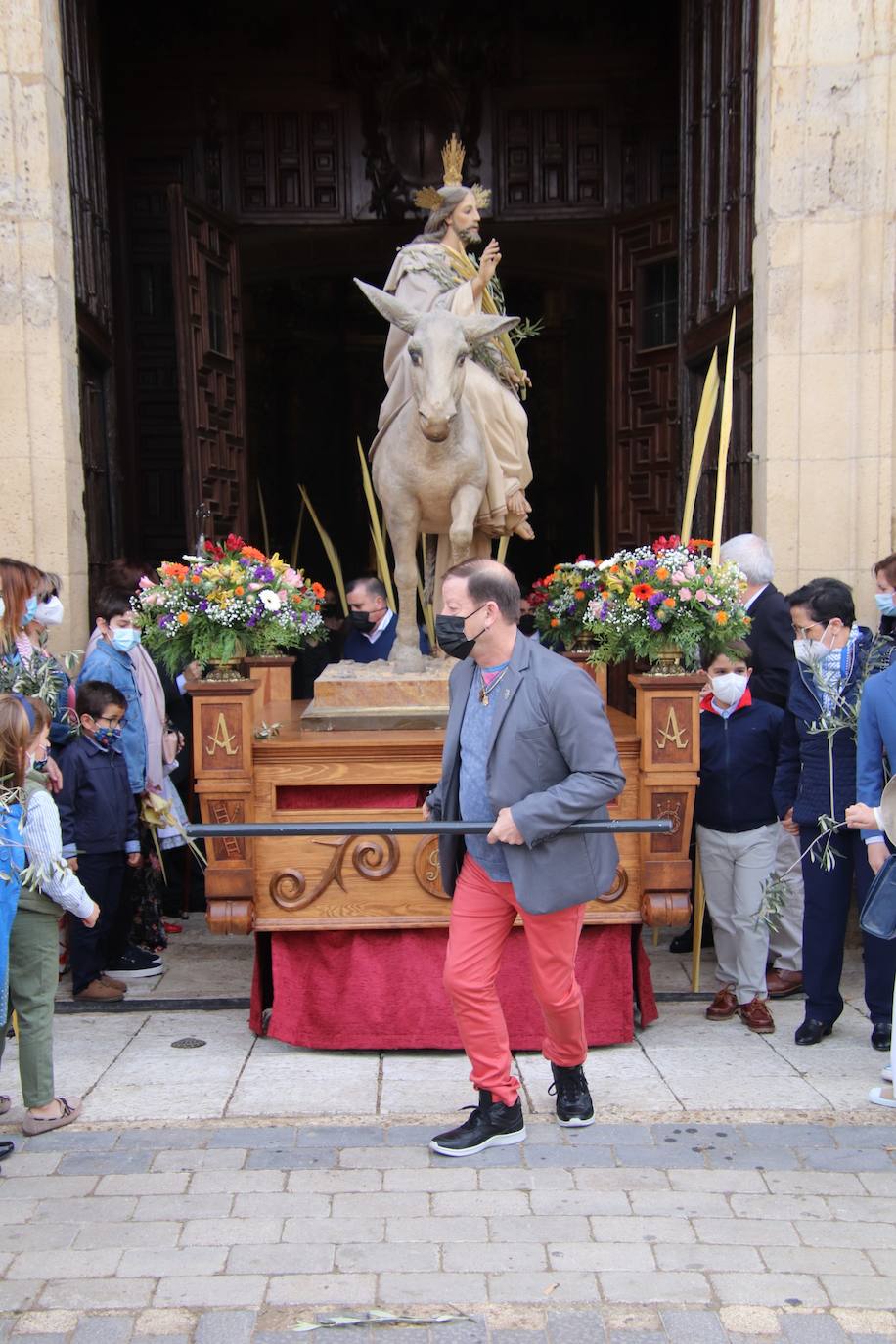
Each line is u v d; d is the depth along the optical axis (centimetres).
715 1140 338
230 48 869
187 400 741
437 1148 327
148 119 871
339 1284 268
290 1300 263
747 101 580
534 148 888
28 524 543
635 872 406
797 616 421
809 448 545
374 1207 301
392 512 433
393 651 452
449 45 869
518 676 315
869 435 541
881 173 530
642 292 824
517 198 893
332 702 430
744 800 423
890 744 369
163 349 887
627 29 878
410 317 403
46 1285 269
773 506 548
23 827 332
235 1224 294
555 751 314
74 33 620
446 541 467
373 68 868
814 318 541
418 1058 404
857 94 532
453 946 329
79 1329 253
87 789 453
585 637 508
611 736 311
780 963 477
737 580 411
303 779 398
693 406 705
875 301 536
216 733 392
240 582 411
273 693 538
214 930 400
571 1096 348
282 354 1351
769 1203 303
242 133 880
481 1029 328
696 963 464
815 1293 264
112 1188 312
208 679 407
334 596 871
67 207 560
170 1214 299
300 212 883
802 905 468
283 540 1373
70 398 560
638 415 830
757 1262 276
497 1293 265
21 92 529
